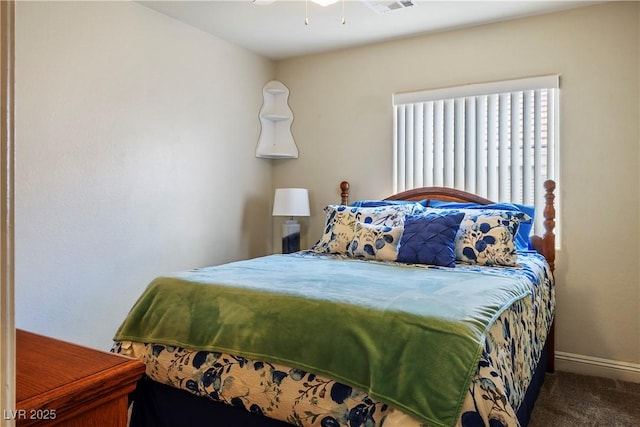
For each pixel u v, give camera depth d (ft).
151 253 9.62
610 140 9.11
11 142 1.48
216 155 11.33
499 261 8.00
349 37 11.25
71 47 8.01
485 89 10.28
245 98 12.26
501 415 3.82
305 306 5.16
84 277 8.30
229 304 5.69
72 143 8.05
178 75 10.18
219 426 5.40
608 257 9.17
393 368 4.29
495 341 4.50
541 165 9.83
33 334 3.06
